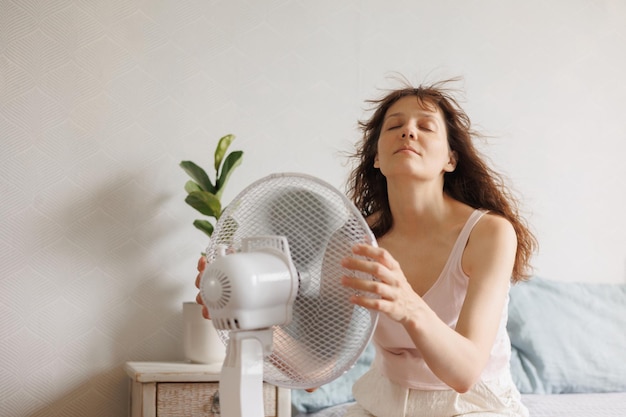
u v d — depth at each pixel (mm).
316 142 2867
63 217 2590
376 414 1720
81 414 2572
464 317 1460
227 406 1235
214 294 1181
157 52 2713
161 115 2707
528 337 2664
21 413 2518
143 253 2660
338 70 2906
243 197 1336
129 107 2676
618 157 3199
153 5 2719
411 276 1662
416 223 1681
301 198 1280
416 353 1635
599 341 2727
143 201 2672
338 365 1261
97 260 2615
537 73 3127
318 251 1259
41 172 2580
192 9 2758
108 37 2666
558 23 3166
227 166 2541
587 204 3146
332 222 1254
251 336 1232
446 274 1604
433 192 1664
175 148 2713
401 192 1647
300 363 1279
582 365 2660
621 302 2885
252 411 1225
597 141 3178
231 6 2799
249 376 1224
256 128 2805
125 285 2637
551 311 2744
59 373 2559
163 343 2658
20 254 2543
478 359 1347
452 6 3047
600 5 3221
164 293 2672
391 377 1697
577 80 3168
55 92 2605
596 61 3197
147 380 2242
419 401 1665
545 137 3115
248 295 1167
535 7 3143
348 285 1172
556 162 3119
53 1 2617
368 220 1829
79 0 2645
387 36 2969
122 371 2615
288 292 1231
